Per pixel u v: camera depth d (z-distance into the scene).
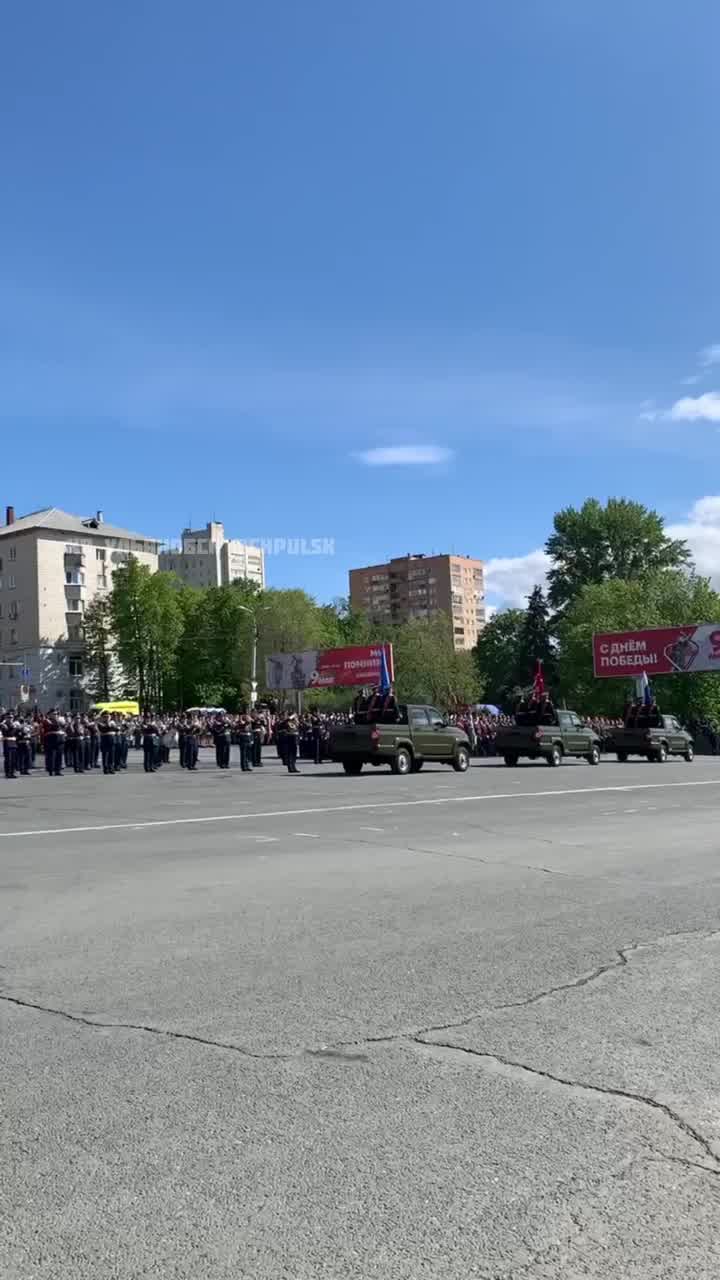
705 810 17.75
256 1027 5.09
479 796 20.98
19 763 32.22
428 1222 3.17
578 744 36.16
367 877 9.96
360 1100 4.13
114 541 106.25
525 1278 2.88
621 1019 5.23
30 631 100.75
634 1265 2.94
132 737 57.72
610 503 86.38
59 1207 3.27
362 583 184.75
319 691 81.06
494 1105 4.08
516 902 8.57
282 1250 3.02
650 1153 3.64
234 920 7.77
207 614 92.31
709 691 62.00
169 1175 3.48
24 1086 4.30
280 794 22.06
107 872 10.35
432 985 5.88
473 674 93.69
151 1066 4.54
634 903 8.52
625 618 67.88
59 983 5.95
